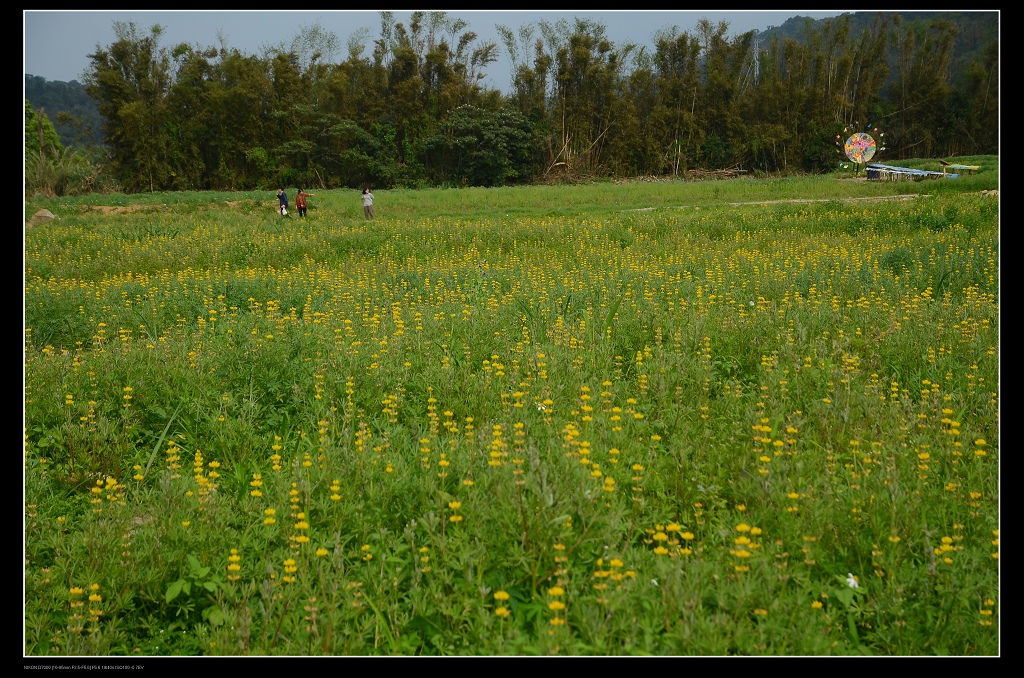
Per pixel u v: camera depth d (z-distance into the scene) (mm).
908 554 3439
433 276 10508
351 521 3705
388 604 3121
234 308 8789
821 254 11430
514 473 3537
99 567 3436
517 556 3199
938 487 3994
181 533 3559
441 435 4910
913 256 10477
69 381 5379
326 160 53281
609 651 2729
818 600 3229
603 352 6246
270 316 7547
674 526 3369
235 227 18469
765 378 5570
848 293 8500
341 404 5258
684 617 2826
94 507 3975
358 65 54875
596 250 13719
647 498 3865
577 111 56750
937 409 4867
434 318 7219
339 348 6078
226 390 5602
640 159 57344
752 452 4273
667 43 57594
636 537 3562
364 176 53781
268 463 4590
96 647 2965
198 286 9758
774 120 58062
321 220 21734
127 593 3271
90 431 4801
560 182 54031
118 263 13508
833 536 3516
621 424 4695
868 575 3361
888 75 59375
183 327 7746
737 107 58281
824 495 3795
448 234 15836
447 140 53031
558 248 14367
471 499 3582
